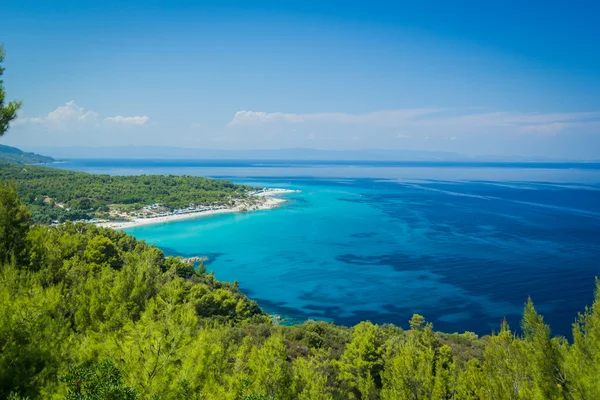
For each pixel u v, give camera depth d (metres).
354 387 32.19
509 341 20.14
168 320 13.91
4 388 11.33
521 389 14.47
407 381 22.31
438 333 49.94
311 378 24.75
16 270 18.31
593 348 13.33
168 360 12.74
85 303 18.81
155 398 11.50
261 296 75.38
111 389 9.82
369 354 33.09
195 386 12.83
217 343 16.98
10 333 12.30
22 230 22.81
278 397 20.73
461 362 32.47
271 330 44.12
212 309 50.84
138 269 22.28
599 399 11.57
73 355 13.18
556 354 13.71
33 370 12.00
